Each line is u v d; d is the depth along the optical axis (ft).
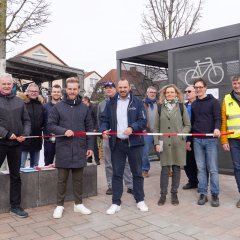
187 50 25.50
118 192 16.57
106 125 16.66
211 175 17.20
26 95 19.58
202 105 17.47
